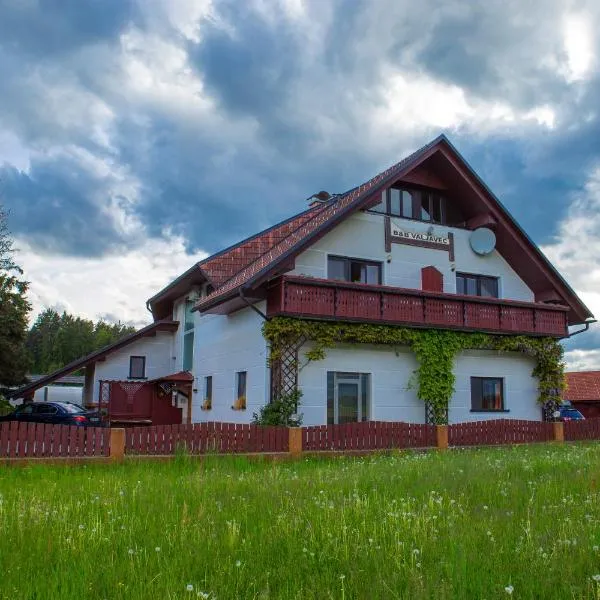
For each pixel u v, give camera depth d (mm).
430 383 21406
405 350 21688
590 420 21062
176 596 4055
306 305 19109
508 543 5230
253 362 20734
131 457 14047
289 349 19406
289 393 19188
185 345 28469
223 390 23125
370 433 17000
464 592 4074
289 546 5266
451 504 6859
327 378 20188
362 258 22094
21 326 35438
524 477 9570
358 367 20734
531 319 23594
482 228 24531
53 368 95000
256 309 19125
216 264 24891
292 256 19453
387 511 6574
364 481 9320
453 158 23344
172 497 7895
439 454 15195
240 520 6449
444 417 21656
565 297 25188
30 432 13547
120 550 5352
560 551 4926
